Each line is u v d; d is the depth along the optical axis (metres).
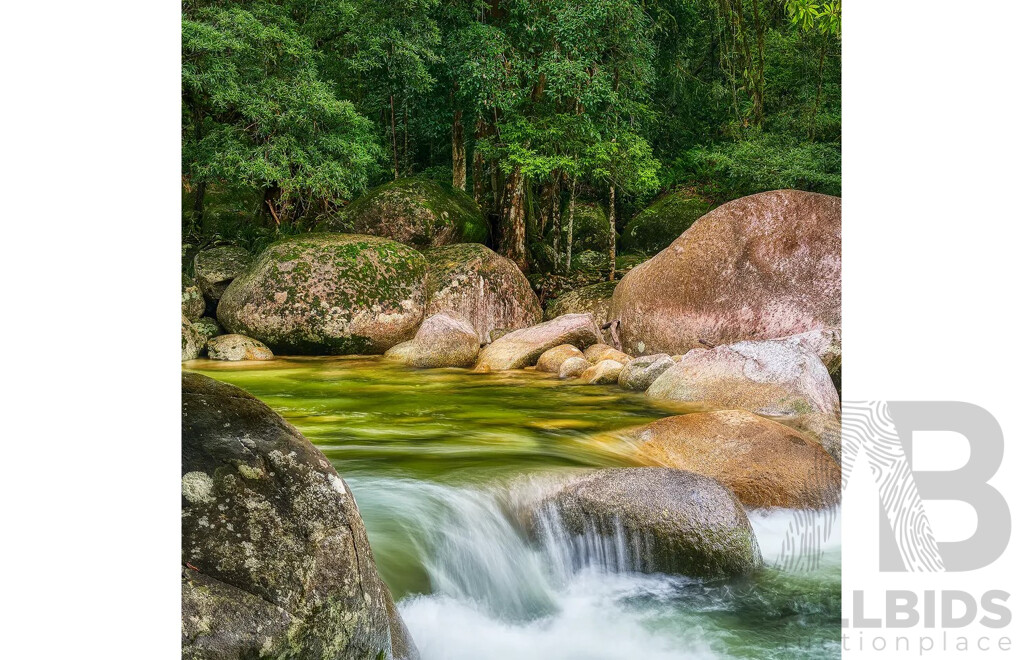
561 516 3.85
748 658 3.08
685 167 18.47
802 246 9.45
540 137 13.18
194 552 2.06
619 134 13.79
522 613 3.47
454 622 3.16
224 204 15.10
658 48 16.95
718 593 3.64
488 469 4.18
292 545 2.15
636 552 3.75
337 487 2.30
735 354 7.00
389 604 2.58
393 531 3.38
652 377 7.83
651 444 5.04
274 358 10.47
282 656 2.04
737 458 4.72
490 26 13.20
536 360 9.64
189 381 2.28
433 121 14.94
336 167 11.30
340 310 10.68
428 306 11.29
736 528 3.78
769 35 17.92
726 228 9.77
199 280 11.62
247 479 2.18
